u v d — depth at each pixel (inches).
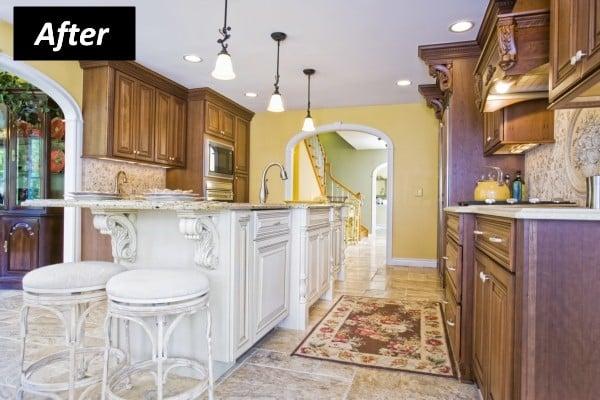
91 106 145.9
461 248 74.7
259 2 109.4
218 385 72.9
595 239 41.6
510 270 46.8
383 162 442.9
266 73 169.6
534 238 43.3
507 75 78.8
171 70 165.9
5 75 154.9
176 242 76.9
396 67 161.3
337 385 73.9
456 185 135.0
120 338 79.4
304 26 124.3
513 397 45.5
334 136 456.1
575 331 42.1
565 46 58.1
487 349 59.9
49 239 158.9
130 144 155.4
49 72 133.6
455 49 135.0
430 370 80.6
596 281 41.6
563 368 42.4
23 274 155.9
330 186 406.9
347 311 122.7
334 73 169.2
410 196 216.7
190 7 112.5
